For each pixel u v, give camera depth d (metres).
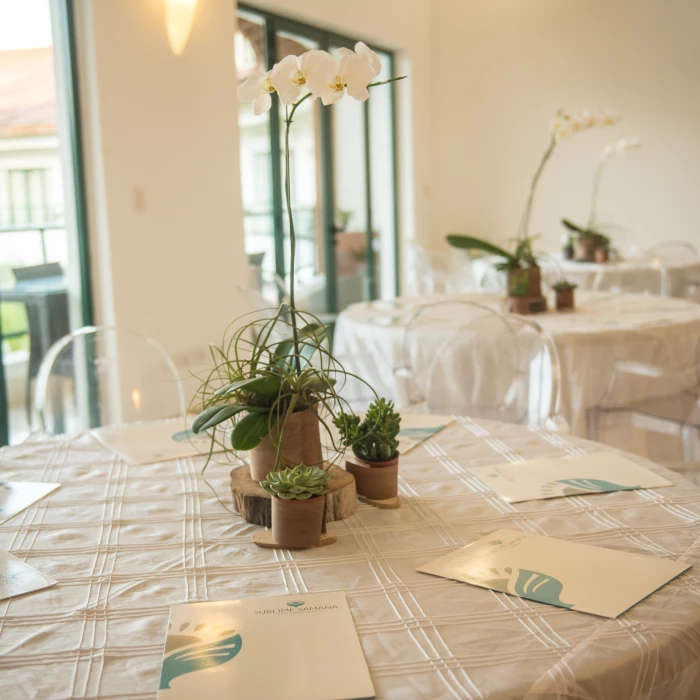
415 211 6.73
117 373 2.55
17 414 3.43
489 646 0.87
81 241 3.59
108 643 0.89
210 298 4.19
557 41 6.45
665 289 4.36
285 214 5.31
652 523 1.20
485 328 2.50
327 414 1.63
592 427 2.72
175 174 3.92
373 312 3.31
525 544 1.13
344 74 1.15
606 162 6.42
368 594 1.00
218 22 4.14
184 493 1.38
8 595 1.00
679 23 6.06
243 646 0.87
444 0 6.68
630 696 0.84
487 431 1.72
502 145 6.73
